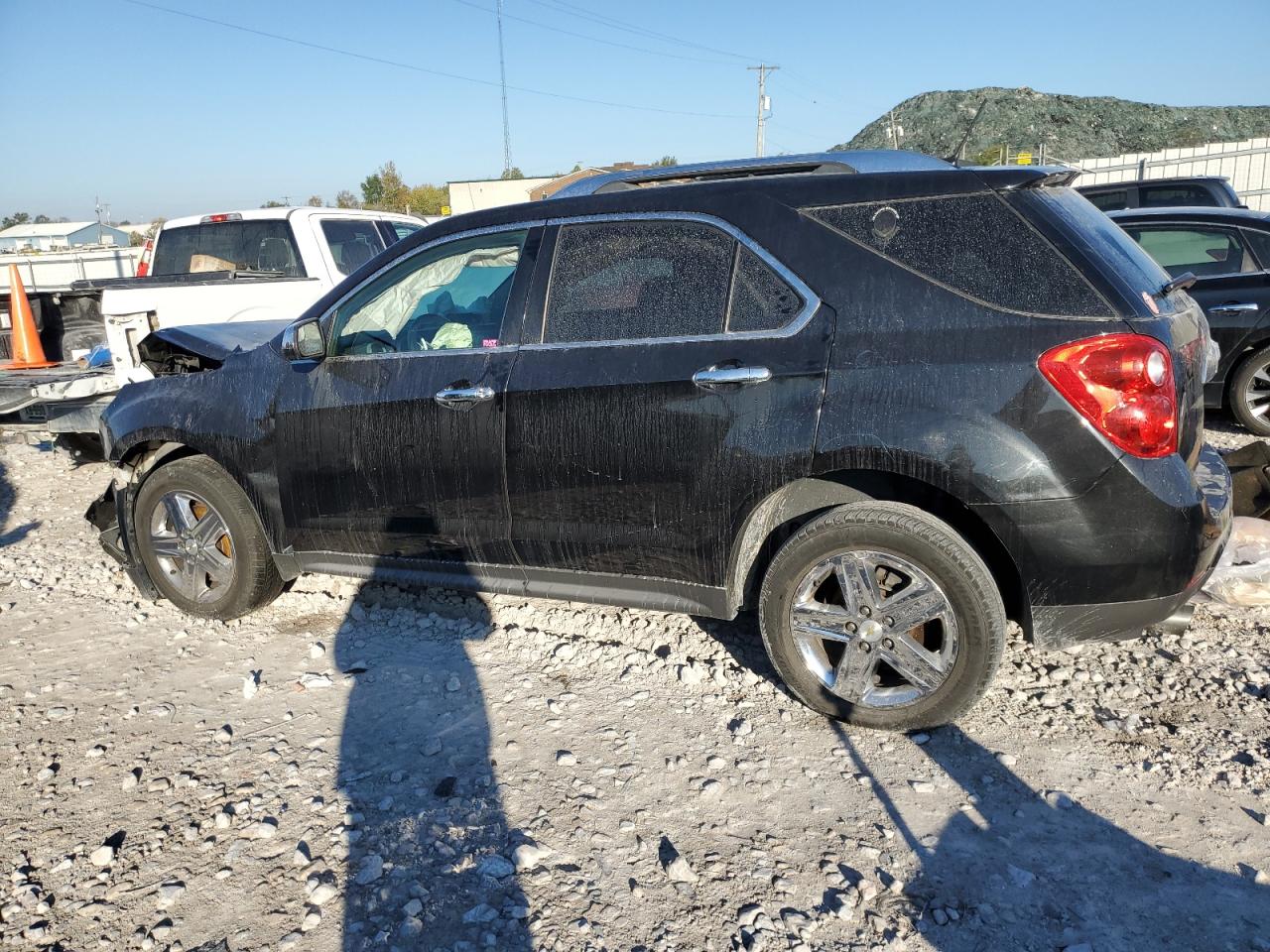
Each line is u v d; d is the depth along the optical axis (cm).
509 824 282
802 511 332
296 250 786
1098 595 288
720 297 325
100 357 747
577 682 371
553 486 350
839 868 260
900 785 296
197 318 692
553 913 245
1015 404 281
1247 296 693
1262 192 1848
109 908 253
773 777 302
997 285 291
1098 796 287
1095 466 278
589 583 361
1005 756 307
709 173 357
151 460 473
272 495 412
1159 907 242
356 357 390
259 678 385
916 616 307
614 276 345
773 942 233
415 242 386
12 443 895
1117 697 343
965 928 237
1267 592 402
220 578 439
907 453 291
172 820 291
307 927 242
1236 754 304
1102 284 282
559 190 382
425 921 243
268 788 305
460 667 388
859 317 303
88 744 339
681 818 283
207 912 250
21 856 277
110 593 494
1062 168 311
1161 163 1939
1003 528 287
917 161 335
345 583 484
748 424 313
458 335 375
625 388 331
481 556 379
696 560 334
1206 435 720
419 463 374
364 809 292
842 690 324
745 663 380
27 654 421
